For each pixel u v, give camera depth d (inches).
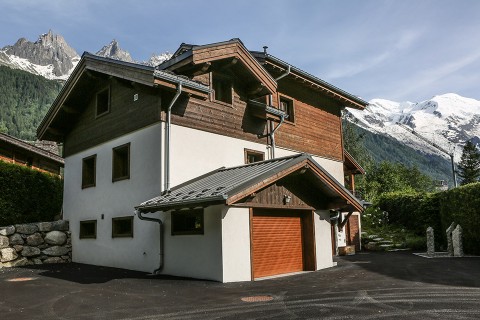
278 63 600.4
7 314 268.1
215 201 362.0
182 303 290.8
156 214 464.4
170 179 457.1
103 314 262.8
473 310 251.9
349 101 768.9
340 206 502.3
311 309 263.4
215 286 361.4
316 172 458.9
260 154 579.5
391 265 507.5
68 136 659.4
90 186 583.5
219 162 515.5
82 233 595.8
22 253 555.8
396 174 1882.4
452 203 702.5
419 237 813.9
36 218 648.4
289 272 460.1
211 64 521.7
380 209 1010.7
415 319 231.9
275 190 444.5
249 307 273.4
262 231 438.0
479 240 621.3
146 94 490.6
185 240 426.9
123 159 549.3
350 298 296.2
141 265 477.7
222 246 386.0
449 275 406.0
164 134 463.5
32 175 650.2
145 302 296.4
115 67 500.4
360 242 813.2
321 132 719.7
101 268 510.6
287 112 667.4
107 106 584.7
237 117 551.2
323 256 496.1
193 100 497.7
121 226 534.9
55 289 354.0
